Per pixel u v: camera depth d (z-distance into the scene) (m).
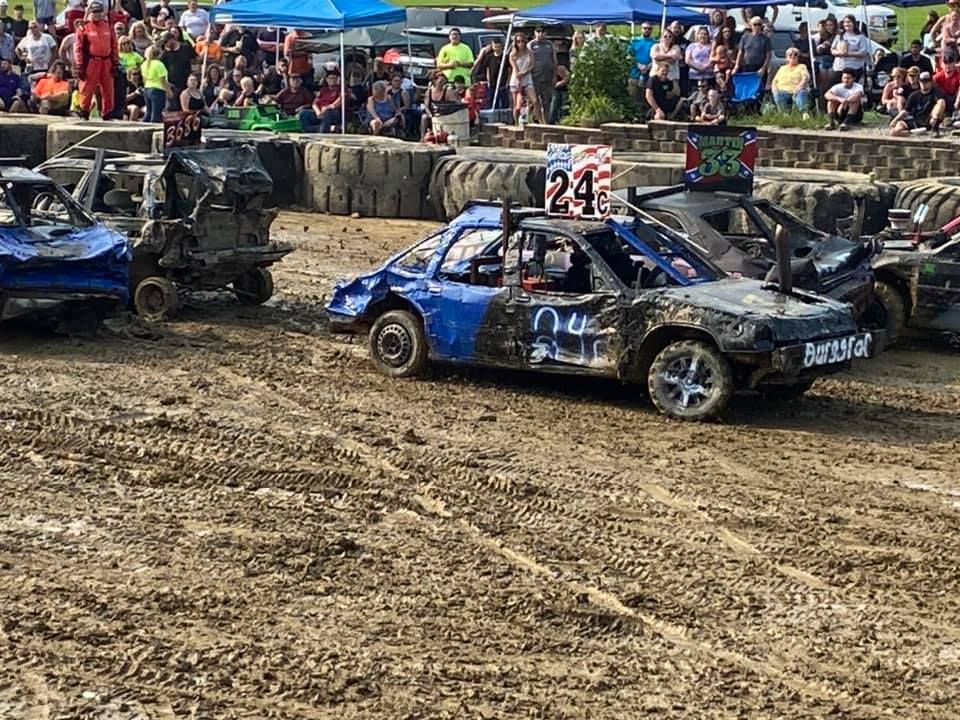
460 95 28.67
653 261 12.91
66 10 31.69
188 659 7.66
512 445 11.63
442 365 14.12
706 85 26.78
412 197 23.52
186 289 16.42
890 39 36.44
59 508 9.96
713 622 8.30
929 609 8.53
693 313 12.17
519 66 27.66
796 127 25.44
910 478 11.05
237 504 10.12
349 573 8.90
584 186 13.14
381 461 11.14
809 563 9.20
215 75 29.75
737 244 14.79
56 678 7.45
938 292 15.20
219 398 12.90
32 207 15.52
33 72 30.25
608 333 12.59
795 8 34.16
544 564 9.12
